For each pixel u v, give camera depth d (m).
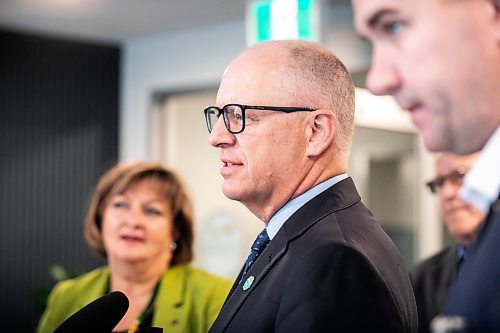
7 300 5.89
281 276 1.41
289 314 1.30
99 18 5.56
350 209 1.51
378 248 1.45
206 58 5.81
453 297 0.87
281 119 1.50
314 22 4.12
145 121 6.18
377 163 4.82
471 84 0.70
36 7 5.29
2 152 5.94
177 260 2.47
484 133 0.73
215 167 6.40
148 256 2.38
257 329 1.39
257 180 1.51
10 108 5.96
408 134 4.83
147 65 6.18
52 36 6.08
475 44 0.69
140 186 2.45
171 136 6.27
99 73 6.27
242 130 1.51
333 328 1.25
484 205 0.88
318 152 1.52
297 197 1.54
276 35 4.25
